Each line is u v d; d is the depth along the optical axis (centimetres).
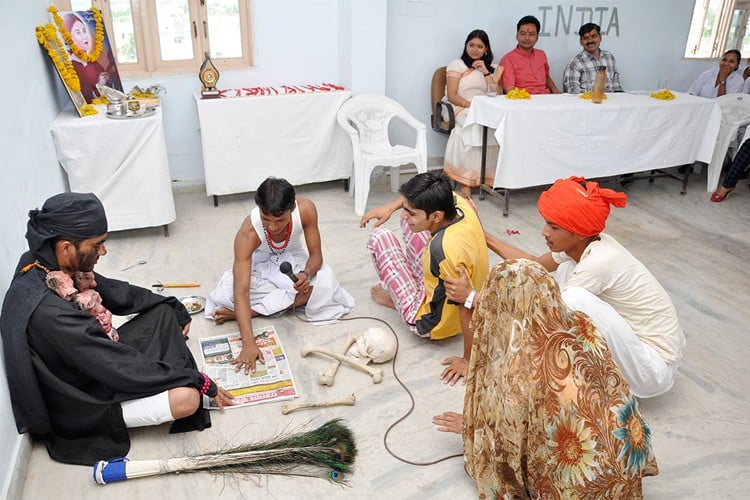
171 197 384
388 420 231
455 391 247
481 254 245
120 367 198
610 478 162
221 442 217
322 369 258
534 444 174
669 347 224
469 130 455
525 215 445
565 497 168
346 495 197
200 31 446
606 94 481
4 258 224
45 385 199
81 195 197
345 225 415
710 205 468
